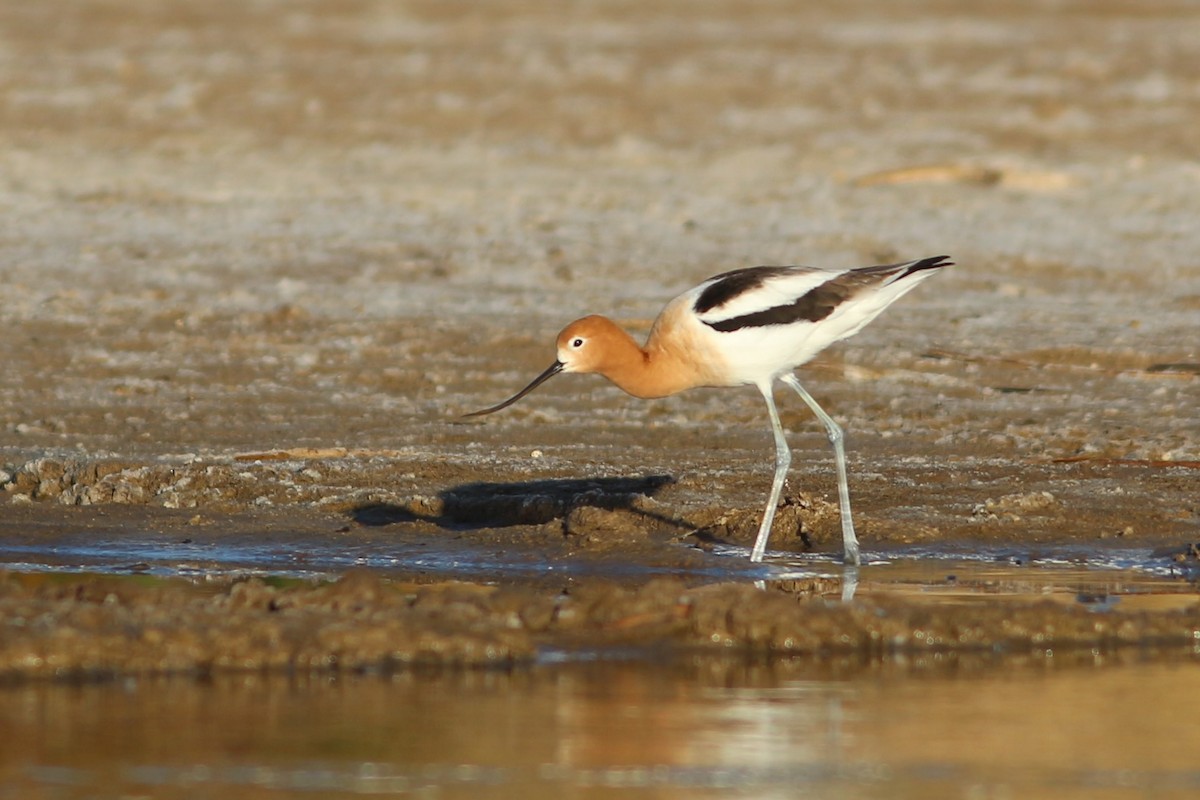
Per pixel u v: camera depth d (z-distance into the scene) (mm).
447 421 15484
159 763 7441
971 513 12508
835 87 31406
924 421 15531
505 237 22406
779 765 7449
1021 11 40219
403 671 9000
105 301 19375
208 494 13172
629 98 30328
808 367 17297
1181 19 39094
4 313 18812
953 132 28469
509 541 11945
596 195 24688
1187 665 9258
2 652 8797
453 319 18953
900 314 19250
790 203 24281
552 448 14555
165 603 9664
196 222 22953
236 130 28031
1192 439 14781
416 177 25625
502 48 34156
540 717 8156
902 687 8758
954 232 22812
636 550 11594
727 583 10648
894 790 7152
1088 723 8109
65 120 28172
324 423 15352
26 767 7383
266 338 18203
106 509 12883
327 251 21656
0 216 22828
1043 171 25734
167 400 16031
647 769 7391
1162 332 18719
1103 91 31234
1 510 12836
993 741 7789
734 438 14969
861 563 11461
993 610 9789
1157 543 11906
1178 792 7152
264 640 9062
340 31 35750
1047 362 17641
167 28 35375
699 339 11422
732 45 35062
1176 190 25250
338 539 12117
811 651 9500
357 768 7387
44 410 15617
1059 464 13977
